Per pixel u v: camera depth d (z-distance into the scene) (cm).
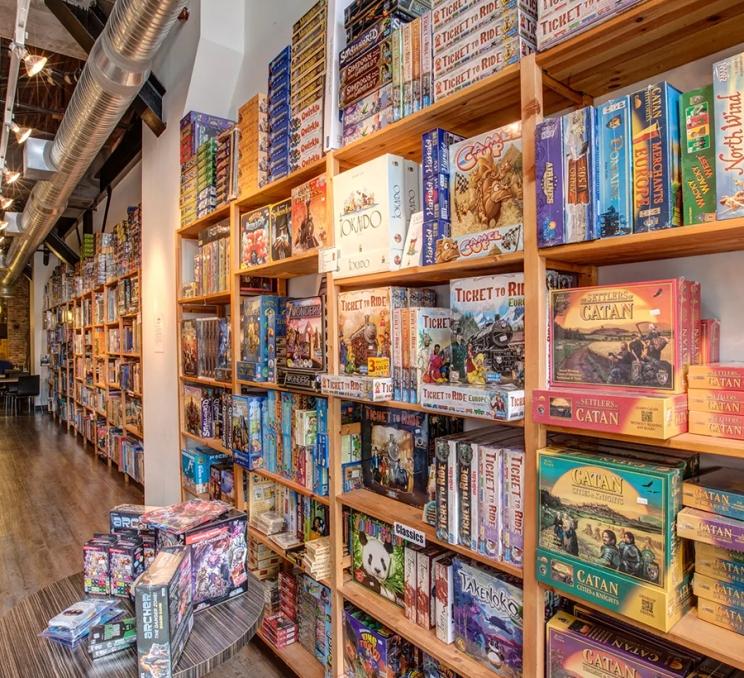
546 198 118
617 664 108
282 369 229
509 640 133
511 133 130
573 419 111
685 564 102
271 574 267
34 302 1257
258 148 248
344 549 201
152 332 408
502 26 130
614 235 107
